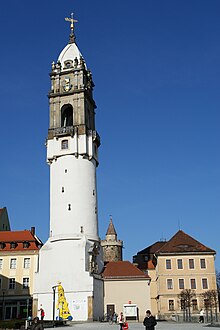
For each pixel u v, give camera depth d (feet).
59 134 272.72
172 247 312.29
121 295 263.08
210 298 288.10
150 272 337.93
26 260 298.15
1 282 294.05
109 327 176.35
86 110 283.18
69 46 301.63
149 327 91.81
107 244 402.52
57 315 236.84
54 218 260.42
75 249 248.11
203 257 306.76
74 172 265.13
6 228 358.02
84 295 237.86
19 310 287.48
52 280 245.45
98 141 284.82
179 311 288.71
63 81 287.28
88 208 262.26
